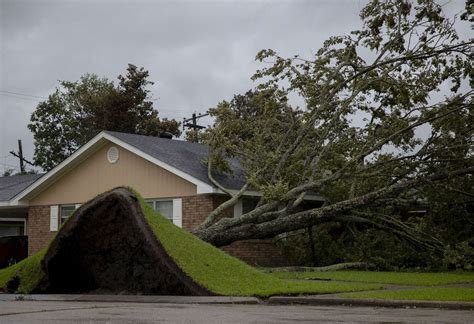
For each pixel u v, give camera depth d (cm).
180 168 2012
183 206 2041
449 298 937
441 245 1762
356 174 1673
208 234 1652
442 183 1675
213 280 1107
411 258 1816
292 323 663
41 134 4709
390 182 1805
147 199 2144
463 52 1540
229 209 2016
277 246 2073
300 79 1731
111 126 4169
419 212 2136
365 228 1997
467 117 1609
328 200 1925
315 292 1080
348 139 1788
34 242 2461
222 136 1873
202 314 784
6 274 1283
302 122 1816
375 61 1667
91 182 2316
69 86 4800
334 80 1745
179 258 1127
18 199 2462
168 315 769
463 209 1778
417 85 1634
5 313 803
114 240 1180
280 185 1636
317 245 1956
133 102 4234
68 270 1233
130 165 2205
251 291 1070
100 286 1205
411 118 1691
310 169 1756
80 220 1196
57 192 2417
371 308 891
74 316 757
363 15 1591
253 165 1862
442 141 1666
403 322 676
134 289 1155
